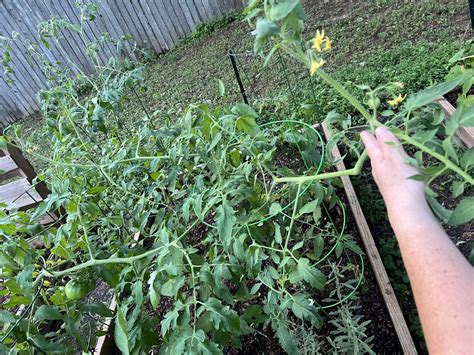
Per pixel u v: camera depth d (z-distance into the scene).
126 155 1.96
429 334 0.68
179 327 1.25
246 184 1.71
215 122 1.59
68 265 2.21
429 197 0.91
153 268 1.73
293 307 1.35
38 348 1.29
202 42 6.00
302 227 2.12
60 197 1.62
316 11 5.16
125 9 6.01
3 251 1.41
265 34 0.78
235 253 1.47
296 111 2.70
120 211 2.08
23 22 5.74
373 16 4.43
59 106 2.29
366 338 1.58
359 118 2.82
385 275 1.70
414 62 3.14
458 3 3.88
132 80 2.26
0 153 2.97
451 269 0.69
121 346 1.20
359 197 2.22
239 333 1.25
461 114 0.80
